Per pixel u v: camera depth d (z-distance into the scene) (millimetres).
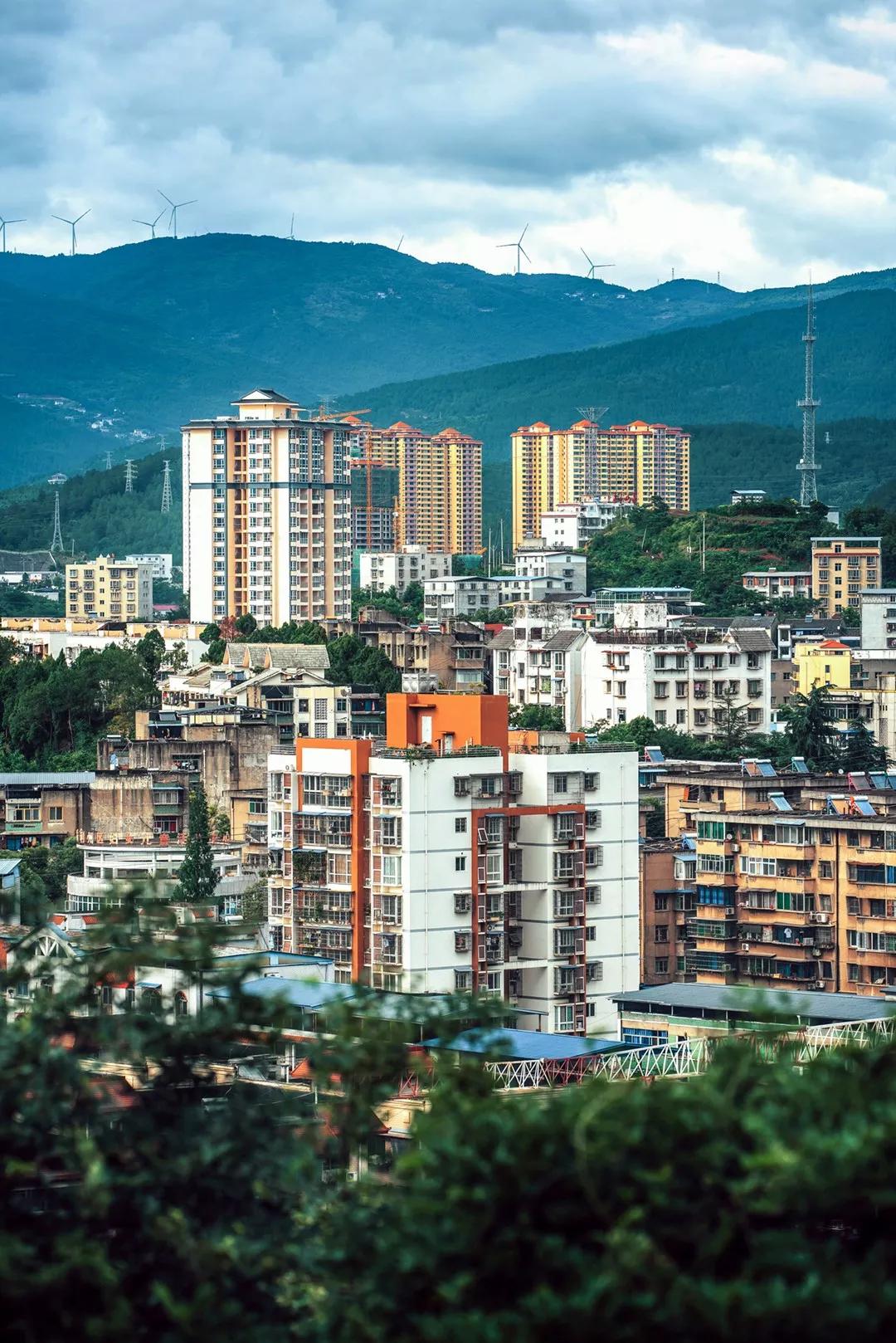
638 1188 53406
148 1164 60656
